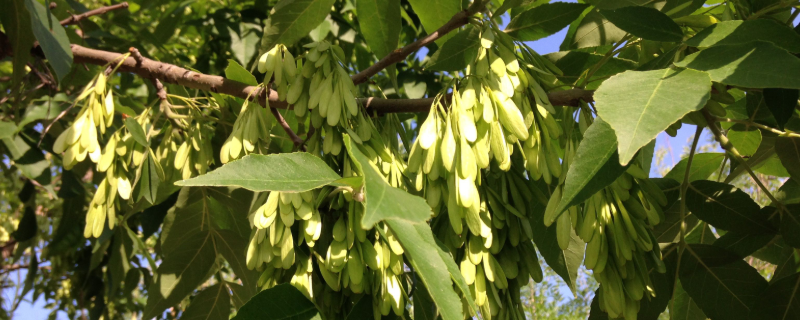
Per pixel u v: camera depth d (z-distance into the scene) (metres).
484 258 0.39
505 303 0.40
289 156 0.32
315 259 0.40
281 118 0.57
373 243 0.39
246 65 0.95
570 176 0.31
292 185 0.30
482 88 0.40
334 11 0.98
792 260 0.51
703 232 0.54
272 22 0.59
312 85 0.45
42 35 0.52
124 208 0.80
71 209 0.90
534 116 0.42
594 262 0.36
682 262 0.45
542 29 0.55
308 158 0.32
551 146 0.41
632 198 0.38
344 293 0.39
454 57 0.56
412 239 0.30
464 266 0.39
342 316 0.39
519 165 0.44
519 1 0.55
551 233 0.50
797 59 0.30
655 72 0.31
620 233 0.37
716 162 0.58
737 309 0.43
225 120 0.61
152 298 0.57
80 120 0.49
